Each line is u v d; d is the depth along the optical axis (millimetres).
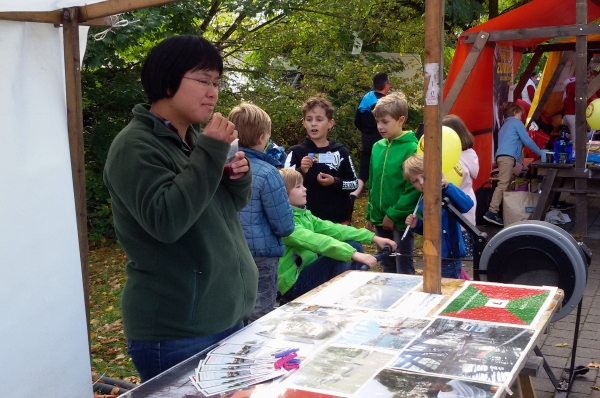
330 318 2289
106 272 7109
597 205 8953
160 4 2266
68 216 2348
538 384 3701
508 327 2135
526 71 9781
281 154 4742
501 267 3238
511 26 7324
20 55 2172
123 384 3186
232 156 2197
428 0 2332
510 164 7574
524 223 3193
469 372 1774
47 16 2268
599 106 6867
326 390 1702
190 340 2074
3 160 2105
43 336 2240
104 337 5074
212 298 2100
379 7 11656
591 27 6496
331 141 5062
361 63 11648
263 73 10977
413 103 12289
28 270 2184
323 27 11344
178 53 2051
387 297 2533
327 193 4871
